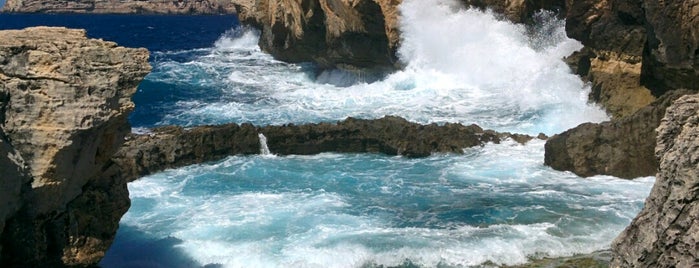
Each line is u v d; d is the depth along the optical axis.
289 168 20.95
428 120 26.94
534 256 14.38
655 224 8.17
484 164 20.98
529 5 32.41
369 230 15.58
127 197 11.68
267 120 29.12
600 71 25.66
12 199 9.44
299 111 30.58
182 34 99.62
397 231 15.48
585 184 18.97
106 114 9.80
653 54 21.67
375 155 22.50
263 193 18.52
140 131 25.78
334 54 37.62
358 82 37.19
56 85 9.57
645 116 19.33
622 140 19.52
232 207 17.31
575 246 14.72
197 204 17.62
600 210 16.80
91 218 10.91
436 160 21.67
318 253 14.37
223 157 21.83
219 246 14.84
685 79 20.97
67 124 9.57
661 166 8.42
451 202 17.69
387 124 22.78
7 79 9.55
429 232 15.42
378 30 34.53
